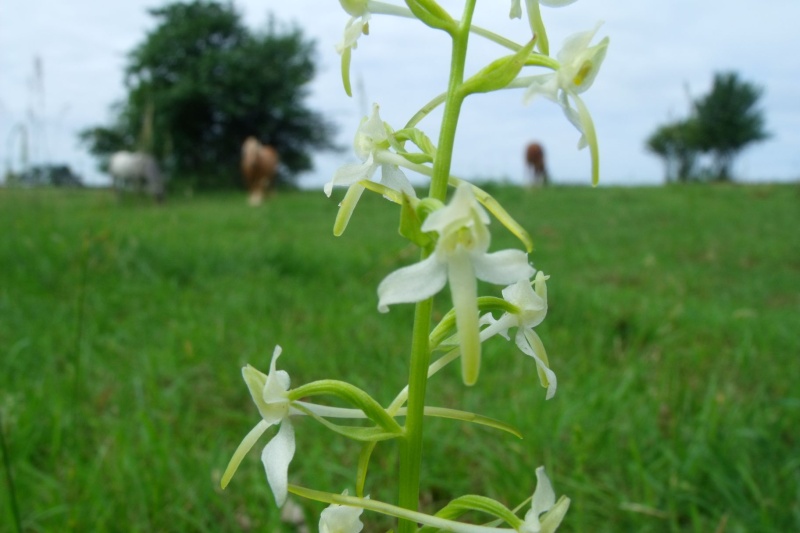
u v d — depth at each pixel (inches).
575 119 59.7
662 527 115.0
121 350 189.2
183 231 397.7
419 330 59.9
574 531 112.7
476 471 133.6
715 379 160.1
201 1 1465.3
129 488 120.7
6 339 194.9
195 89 1395.2
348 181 61.7
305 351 187.8
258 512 115.1
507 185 797.2
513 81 60.9
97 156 1465.3
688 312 244.8
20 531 101.4
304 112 1537.9
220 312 221.8
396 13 63.4
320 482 120.8
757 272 361.4
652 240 455.5
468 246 55.4
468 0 59.0
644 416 144.9
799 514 111.8
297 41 1505.9
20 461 124.0
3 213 386.9
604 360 193.2
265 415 58.9
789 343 211.2
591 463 132.2
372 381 172.1
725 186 852.0
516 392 164.1
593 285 302.7
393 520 122.6
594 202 677.9
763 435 135.0
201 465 126.0
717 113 1445.6
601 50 59.5
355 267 298.8
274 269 282.8
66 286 245.8
